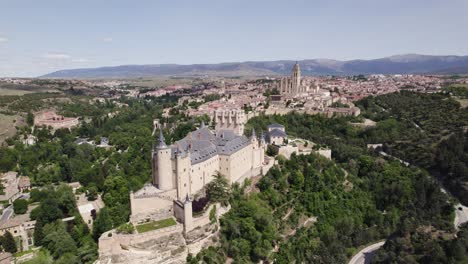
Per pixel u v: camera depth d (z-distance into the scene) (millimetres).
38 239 181875
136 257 146250
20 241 181750
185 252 153375
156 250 149000
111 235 149375
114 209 177750
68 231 184875
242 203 187750
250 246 171000
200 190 189375
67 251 167625
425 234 180875
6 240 174000
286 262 173625
